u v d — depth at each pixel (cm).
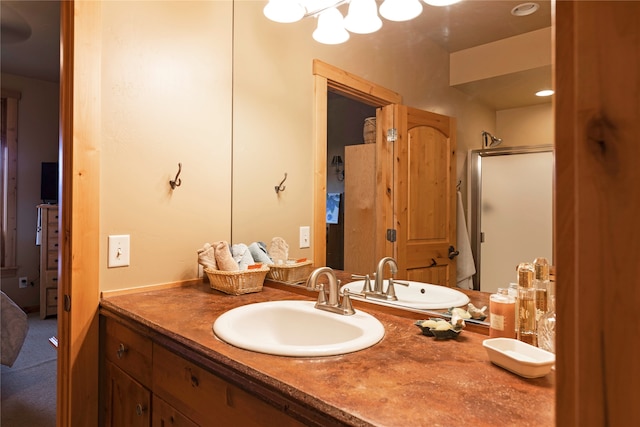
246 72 184
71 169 138
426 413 64
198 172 170
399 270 135
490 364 84
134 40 152
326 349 89
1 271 424
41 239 411
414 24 135
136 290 153
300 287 158
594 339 34
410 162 134
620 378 33
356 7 153
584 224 34
